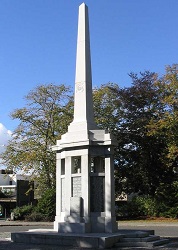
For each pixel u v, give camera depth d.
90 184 18.47
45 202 37.91
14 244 17.16
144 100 40.75
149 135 37.44
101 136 18.91
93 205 18.36
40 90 42.97
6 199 52.62
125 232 18.06
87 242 16.19
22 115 42.66
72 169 19.06
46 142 42.06
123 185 41.78
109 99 43.31
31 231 19.17
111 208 18.19
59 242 16.86
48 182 42.03
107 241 15.98
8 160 42.38
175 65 37.91
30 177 42.09
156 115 40.19
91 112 19.94
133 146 41.59
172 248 15.98
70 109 42.94
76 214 18.16
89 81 20.27
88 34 20.81
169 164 37.22
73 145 18.86
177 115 35.69
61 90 43.19
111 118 42.47
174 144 36.06
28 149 42.38
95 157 19.36
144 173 40.34
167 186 39.00
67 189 18.84
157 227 29.19
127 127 41.22
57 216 19.80
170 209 37.53
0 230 27.95
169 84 37.81
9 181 70.44
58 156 20.41
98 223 18.02
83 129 19.09
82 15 20.83
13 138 42.84
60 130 42.03
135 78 41.75
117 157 41.44
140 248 15.95
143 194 41.94
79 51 20.48
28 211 39.34
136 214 39.16
